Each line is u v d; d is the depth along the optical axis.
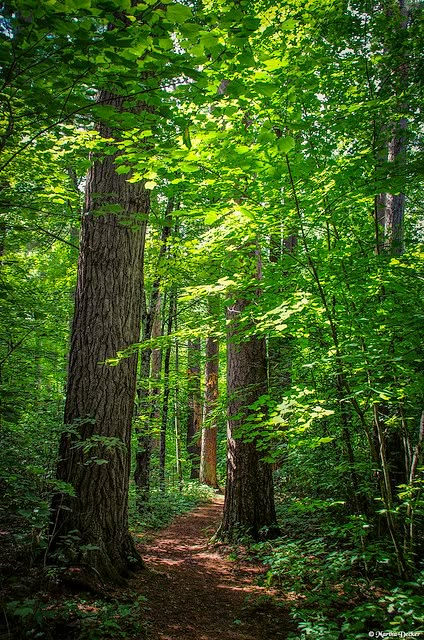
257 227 4.47
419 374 4.09
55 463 5.17
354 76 4.57
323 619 3.77
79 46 2.27
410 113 4.61
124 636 3.51
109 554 4.80
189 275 8.23
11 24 2.22
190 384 14.97
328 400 4.68
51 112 2.81
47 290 10.02
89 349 5.15
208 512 11.35
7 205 3.97
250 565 6.05
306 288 4.61
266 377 7.49
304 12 4.66
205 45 2.34
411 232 7.49
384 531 5.43
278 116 3.66
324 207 4.27
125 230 5.40
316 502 4.66
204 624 4.14
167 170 4.21
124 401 5.23
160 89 2.82
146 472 10.00
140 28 2.28
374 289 4.55
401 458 6.19
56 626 3.42
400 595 3.54
